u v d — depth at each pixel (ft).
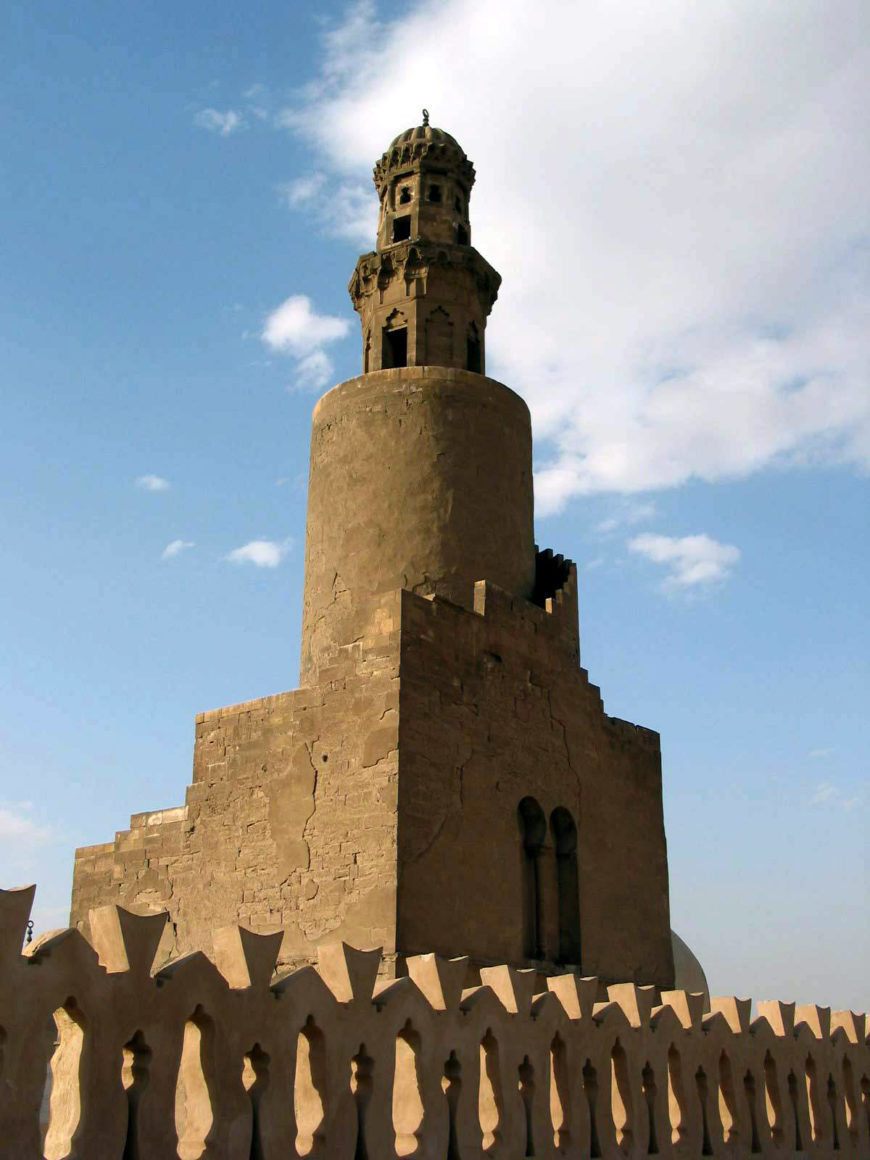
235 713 84.33
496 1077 49.96
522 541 92.99
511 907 79.05
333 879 74.28
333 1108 42.39
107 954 37.78
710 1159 60.49
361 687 77.15
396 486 88.58
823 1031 73.72
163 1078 37.42
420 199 101.04
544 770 85.46
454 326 96.89
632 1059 57.31
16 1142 33.22
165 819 86.33
